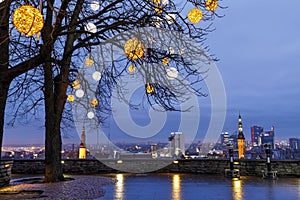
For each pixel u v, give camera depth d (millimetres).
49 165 11523
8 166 11305
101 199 7664
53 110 11859
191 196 8078
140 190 9336
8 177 11289
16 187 9773
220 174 15148
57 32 5266
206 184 10844
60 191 8852
